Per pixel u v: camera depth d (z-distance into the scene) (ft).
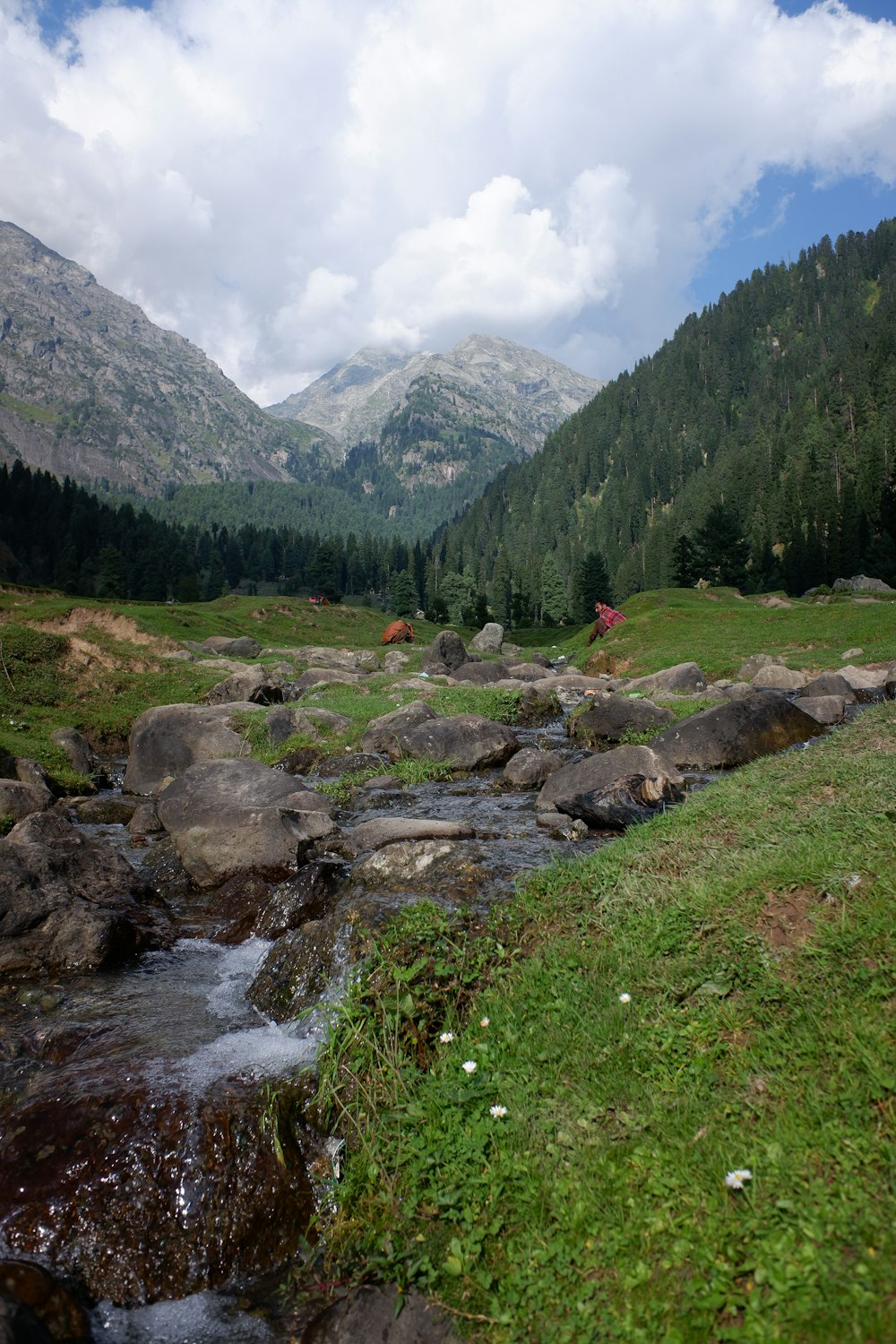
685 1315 12.26
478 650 247.29
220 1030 24.73
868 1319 11.07
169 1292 16.42
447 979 23.76
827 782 31.63
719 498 540.93
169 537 595.47
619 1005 19.98
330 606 292.81
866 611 152.56
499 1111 17.74
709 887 24.11
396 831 41.14
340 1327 14.39
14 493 559.38
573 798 44.55
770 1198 13.55
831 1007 17.19
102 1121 19.13
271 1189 18.06
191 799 47.47
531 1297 13.69
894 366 531.09
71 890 32.81
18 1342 13.64
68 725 87.56
